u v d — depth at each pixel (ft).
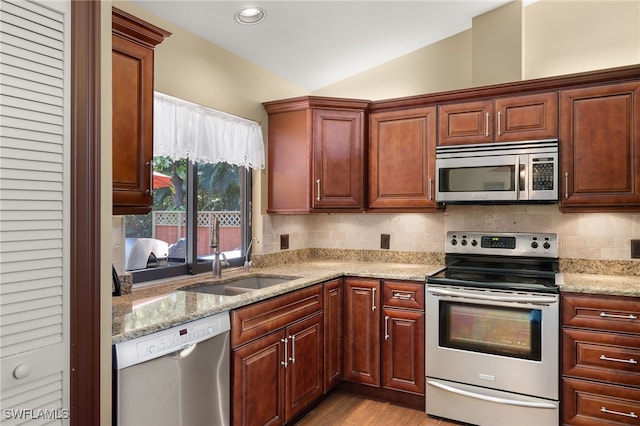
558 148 8.80
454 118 9.86
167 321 5.63
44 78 4.01
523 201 9.14
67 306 4.20
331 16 8.60
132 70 6.09
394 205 10.52
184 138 8.29
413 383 9.23
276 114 10.81
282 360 7.92
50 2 4.05
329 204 10.48
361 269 10.27
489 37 9.86
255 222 10.78
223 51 9.43
